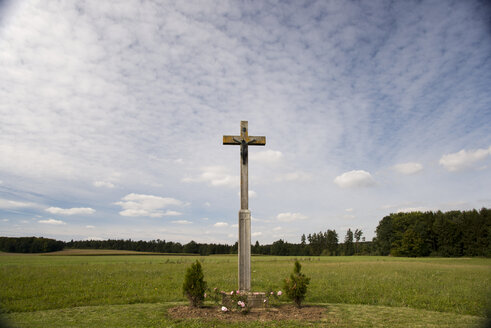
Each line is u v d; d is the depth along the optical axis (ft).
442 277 67.51
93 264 106.32
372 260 159.94
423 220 226.17
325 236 358.02
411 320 30.50
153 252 297.94
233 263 116.98
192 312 32.48
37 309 35.22
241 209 37.78
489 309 35.81
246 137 39.65
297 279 35.63
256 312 32.60
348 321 29.76
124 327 27.14
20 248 233.76
